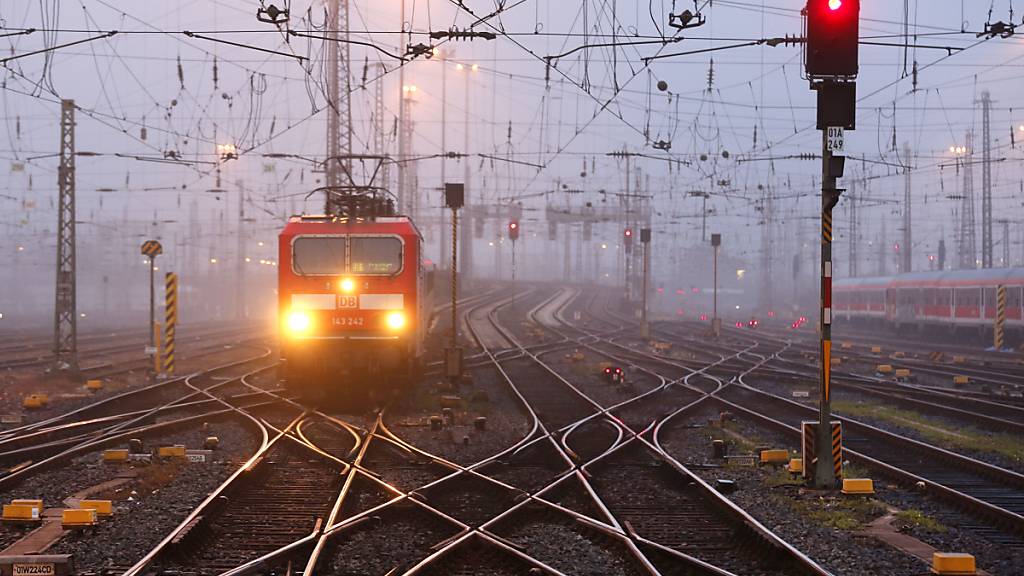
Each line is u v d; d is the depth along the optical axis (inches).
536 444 1165.7
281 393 1710.1
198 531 679.1
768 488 920.9
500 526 733.3
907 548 682.2
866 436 1305.4
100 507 746.8
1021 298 3248.0
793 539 704.4
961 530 754.2
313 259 1585.9
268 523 741.3
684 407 1546.5
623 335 3838.6
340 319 1574.8
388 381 1646.2
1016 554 676.1
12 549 652.1
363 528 729.0
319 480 920.3
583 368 2369.6
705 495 855.7
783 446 1200.8
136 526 721.0
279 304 1593.3
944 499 863.7
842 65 905.5
